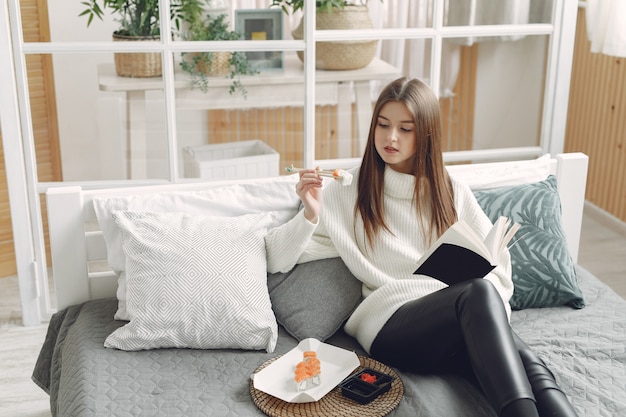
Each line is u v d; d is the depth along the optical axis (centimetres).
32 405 251
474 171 245
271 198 232
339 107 302
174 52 283
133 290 204
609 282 342
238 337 201
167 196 226
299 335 208
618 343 206
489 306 177
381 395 183
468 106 313
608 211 408
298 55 292
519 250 225
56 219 220
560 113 321
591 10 346
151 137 292
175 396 182
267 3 285
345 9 290
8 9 269
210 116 293
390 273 215
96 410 176
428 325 189
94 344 203
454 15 300
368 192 217
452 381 191
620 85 383
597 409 180
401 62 302
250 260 210
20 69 276
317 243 220
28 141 283
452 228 187
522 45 310
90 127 288
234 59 288
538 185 238
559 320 219
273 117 298
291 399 179
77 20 276
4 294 326
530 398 164
